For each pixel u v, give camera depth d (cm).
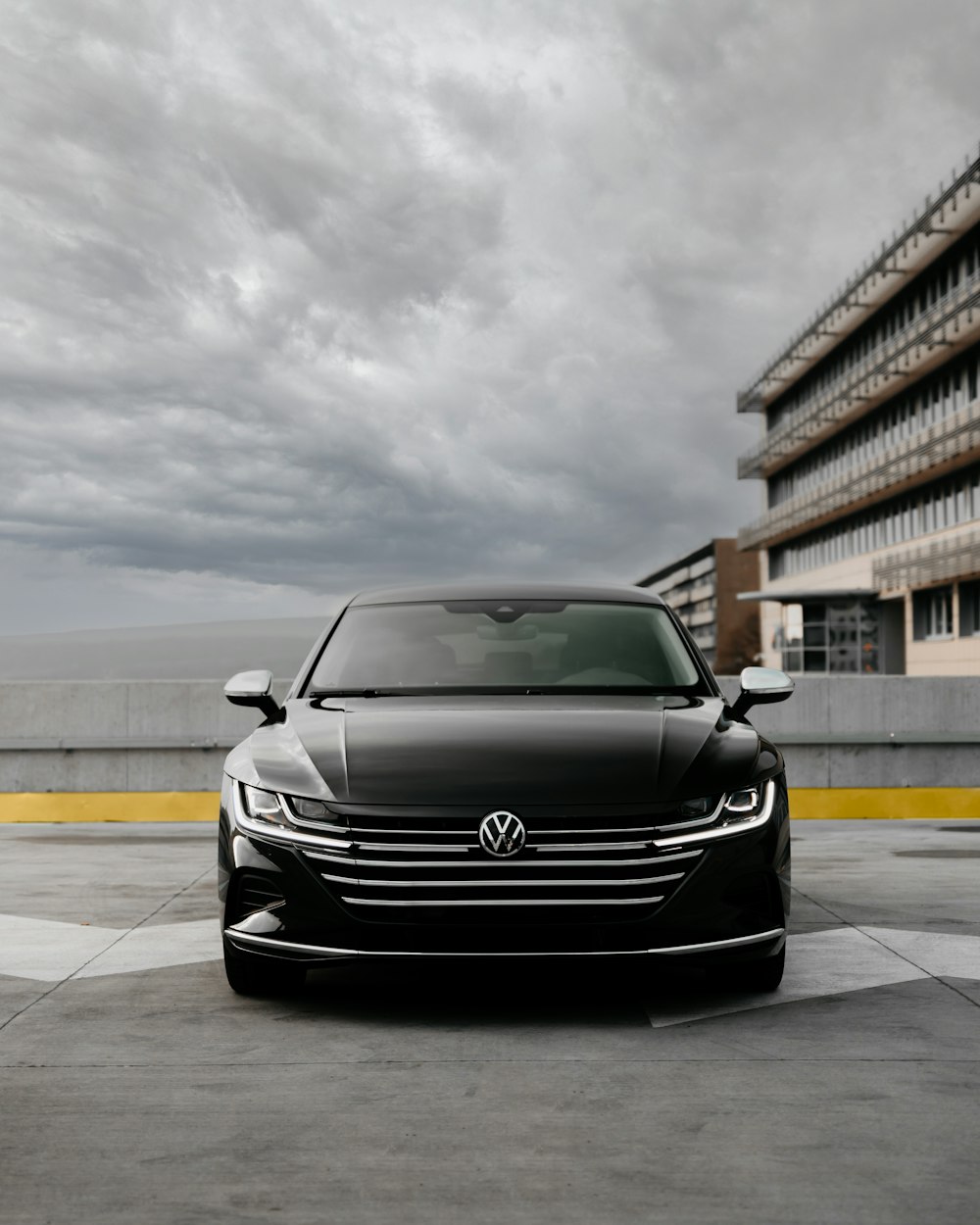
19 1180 290
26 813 1157
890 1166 297
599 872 411
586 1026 427
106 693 1166
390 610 593
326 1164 300
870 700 1168
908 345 4734
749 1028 422
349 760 443
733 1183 287
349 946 416
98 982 498
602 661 546
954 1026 423
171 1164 300
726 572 11519
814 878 770
